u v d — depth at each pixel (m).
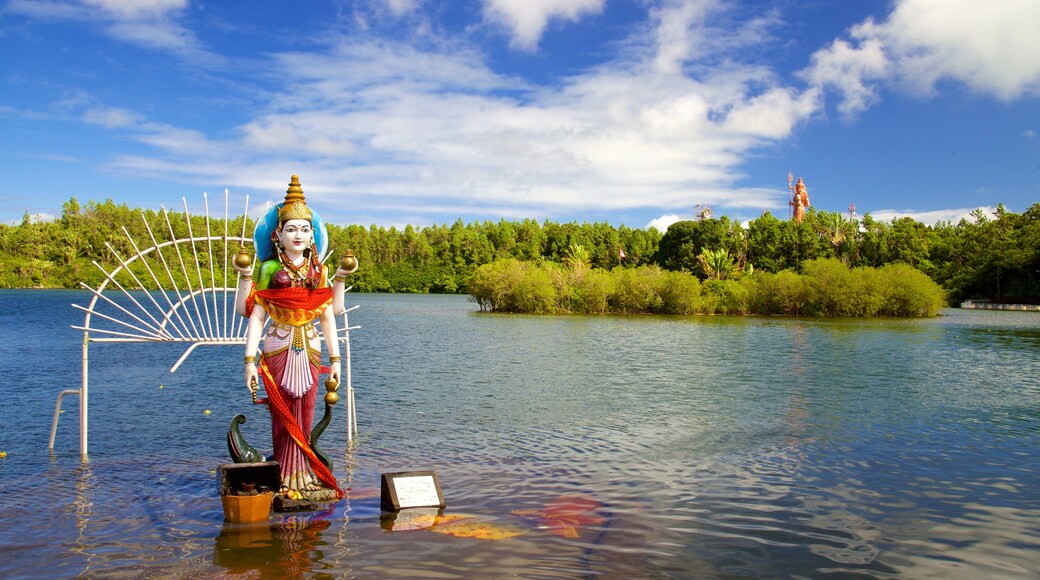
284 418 9.77
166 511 9.53
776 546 8.35
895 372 26.19
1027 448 13.63
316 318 10.11
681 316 70.12
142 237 92.25
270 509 9.56
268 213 10.08
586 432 15.08
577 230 160.88
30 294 99.25
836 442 14.15
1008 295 98.81
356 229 171.50
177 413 17.27
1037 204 105.94
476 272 80.44
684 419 16.62
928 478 11.44
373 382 22.83
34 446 13.55
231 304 46.12
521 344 37.53
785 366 27.88
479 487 10.83
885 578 7.48
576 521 9.19
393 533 8.65
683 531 8.84
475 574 7.36
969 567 7.80
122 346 33.59
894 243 111.50
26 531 8.70
